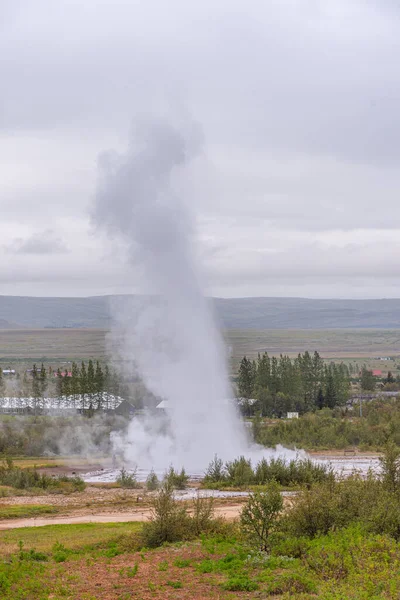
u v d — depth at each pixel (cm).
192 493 6625
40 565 3216
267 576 2683
